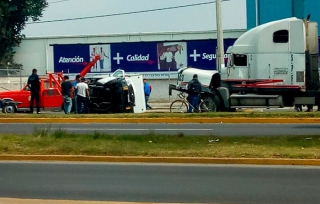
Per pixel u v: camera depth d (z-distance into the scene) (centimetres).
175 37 4953
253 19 5131
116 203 898
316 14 4784
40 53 5222
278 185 1059
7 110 3052
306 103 2605
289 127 1983
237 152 1343
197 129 1948
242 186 1054
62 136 1619
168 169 1241
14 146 1460
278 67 2598
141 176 1162
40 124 2236
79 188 1047
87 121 2306
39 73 5178
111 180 1123
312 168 1236
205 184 1075
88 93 2662
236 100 2644
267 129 1916
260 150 1362
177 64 4444
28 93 3069
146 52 4503
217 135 1675
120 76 2853
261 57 2616
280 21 2592
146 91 3228
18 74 5134
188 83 2655
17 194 1000
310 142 1482
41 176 1172
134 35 5009
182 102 2812
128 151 1378
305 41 2583
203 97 2705
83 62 4597
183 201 934
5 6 5481
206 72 2767
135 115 2345
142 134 1680
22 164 1324
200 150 1377
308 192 996
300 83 2570
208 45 4375
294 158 1282
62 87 2714
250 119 2202
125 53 4534
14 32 5762
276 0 4953
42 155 1377
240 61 2656
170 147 1428
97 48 4581
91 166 1292
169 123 2230
